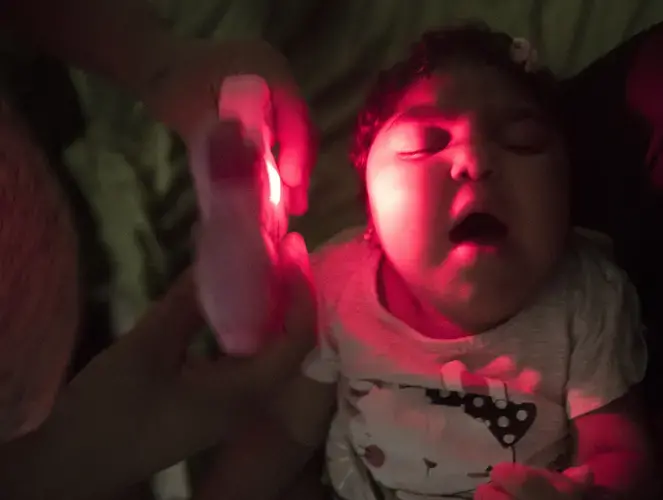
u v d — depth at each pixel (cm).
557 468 61
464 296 58
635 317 63
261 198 48
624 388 61
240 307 47
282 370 54
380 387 64
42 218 39
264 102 52
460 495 62
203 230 48
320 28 82
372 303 67
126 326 71
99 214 74
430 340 63
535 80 63
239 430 63
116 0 61
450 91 60
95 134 76
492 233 58
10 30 62
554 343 62
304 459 69
